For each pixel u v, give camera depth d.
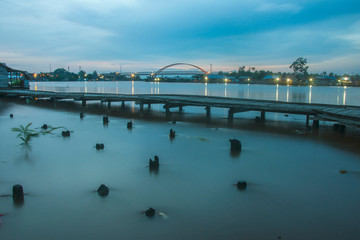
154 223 7.82
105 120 23.36
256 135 18.59
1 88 53.50
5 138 17.52
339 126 19.58
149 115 28.23
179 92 91.25
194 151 14.84
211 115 28.45
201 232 7.40
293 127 21.38
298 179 10.91
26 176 11.26
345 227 7.60
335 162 12.88
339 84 189.00
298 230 7.47
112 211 8.47
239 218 8.07
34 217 8.15
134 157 13.77
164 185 10.38
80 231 7.47
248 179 10.95
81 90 100.62
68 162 12.98
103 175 11.37
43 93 41.34
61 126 21.89
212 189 10.01
